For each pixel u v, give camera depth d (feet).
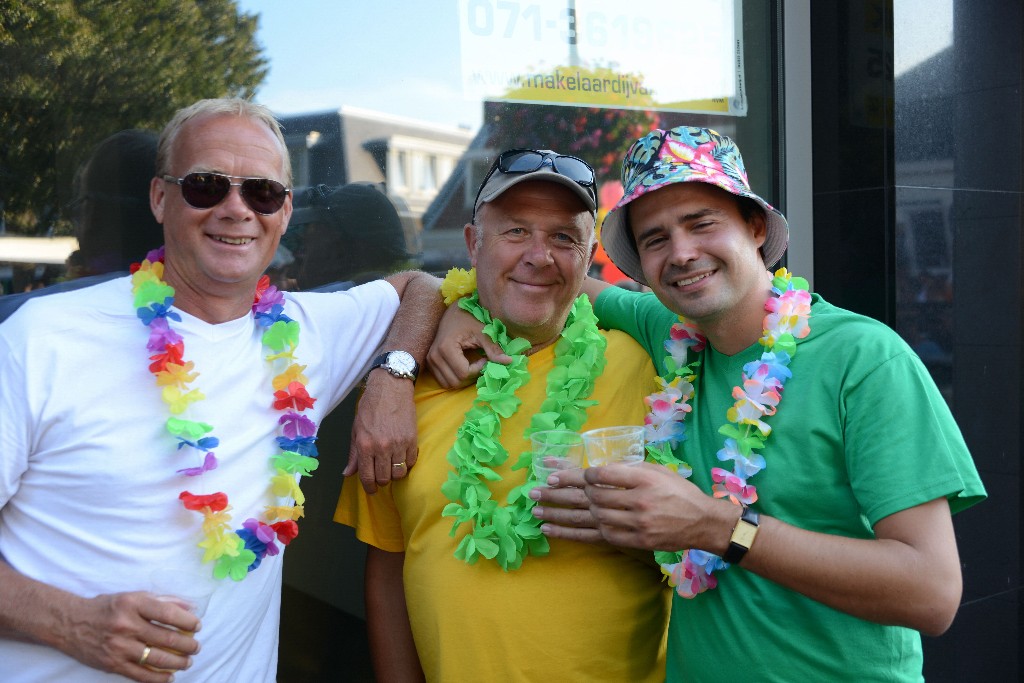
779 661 5.46
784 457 5.49
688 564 5.74
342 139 8.48
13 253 7.14
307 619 8.52
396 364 6.57
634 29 10.11
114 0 7.41
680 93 10.43
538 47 9.54
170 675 5.10
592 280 7.95
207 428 5.46
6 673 5.24
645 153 5.85
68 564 5.32
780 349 5.58
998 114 10.96
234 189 5.58
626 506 5.20
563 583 6.11
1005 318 11.27
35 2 7.11
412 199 8.91
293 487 5.86
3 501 5.29
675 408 6.06
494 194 6.30
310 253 8.36
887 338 5.41
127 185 7.60
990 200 10.97
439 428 6.61
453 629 6.12
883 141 10.13
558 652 6.01
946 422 5.24
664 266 5.73
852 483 5.31
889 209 10.19
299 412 6.00
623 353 6.89
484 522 6.19
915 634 5.59
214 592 5.54
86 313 5.52
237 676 5.70
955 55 10.49
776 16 10.60
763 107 10.83
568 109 9.78
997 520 11.36
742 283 5.66
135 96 7.57
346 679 8.81
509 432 6.59
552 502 5.70
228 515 5.53
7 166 7.09
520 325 6.63
